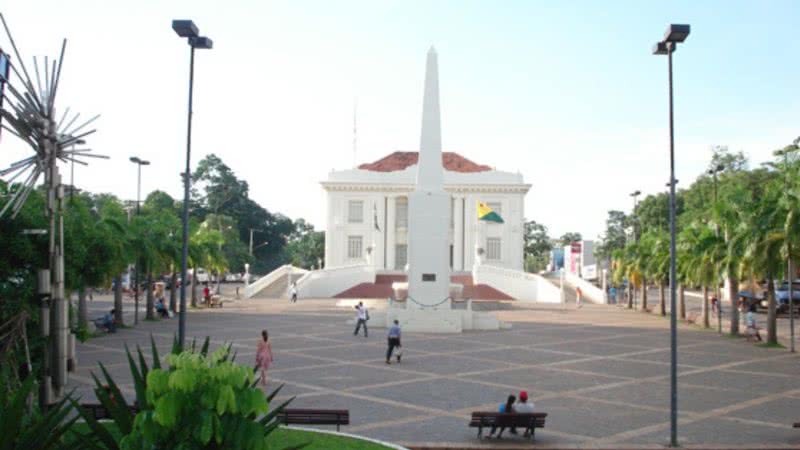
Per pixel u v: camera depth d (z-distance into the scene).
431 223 42.72
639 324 46.72
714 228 40.94
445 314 41.44
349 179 92.12
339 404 19.73
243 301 69.19
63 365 13.80
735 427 17.33
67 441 11.13
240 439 8.25
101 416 14.84
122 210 42.38
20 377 14.72
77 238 21.92
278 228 133.38
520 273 75.38
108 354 29.28
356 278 78.00
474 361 28.45
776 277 33.62
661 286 54.75
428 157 43.09
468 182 91.69
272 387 22.28
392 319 41.81
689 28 16.39
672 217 16.58
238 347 32.22
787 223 30.83
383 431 16.64
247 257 108.75
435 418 18.09
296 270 89.38
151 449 8.18
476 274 76.44
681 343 35.50
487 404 19.84
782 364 28.16
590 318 51.62
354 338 36.50
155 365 9.36
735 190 39.03
